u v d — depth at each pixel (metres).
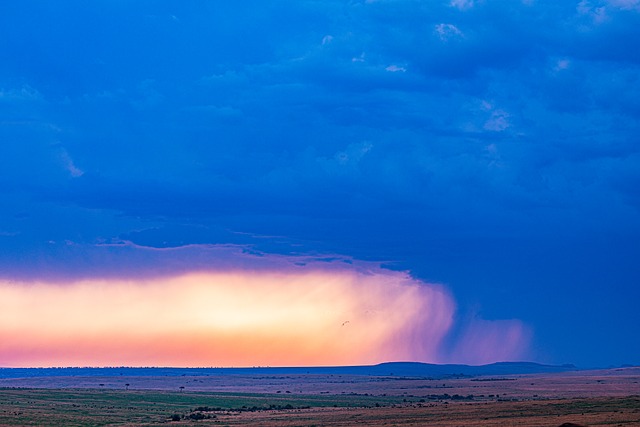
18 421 160.12
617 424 117.50
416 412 170.00
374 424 142.12
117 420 173.00
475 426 126.38
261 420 165.12
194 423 159.88
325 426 142.62
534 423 125.81
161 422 166.38
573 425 109.56
